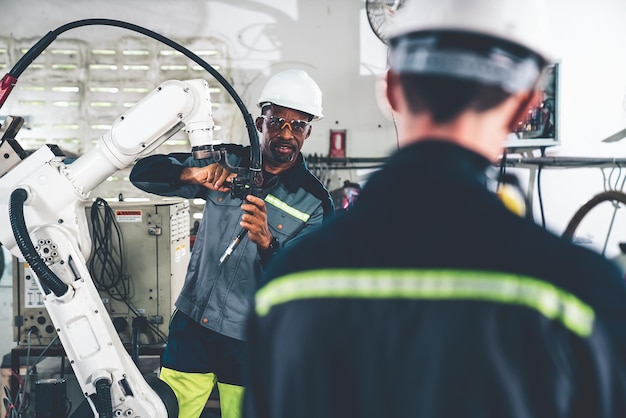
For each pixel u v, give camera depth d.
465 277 0.80
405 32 0.86
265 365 0.87
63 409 3.06
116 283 3.41
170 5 4.64
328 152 4.71
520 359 0.78
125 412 2.46
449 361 0.80
